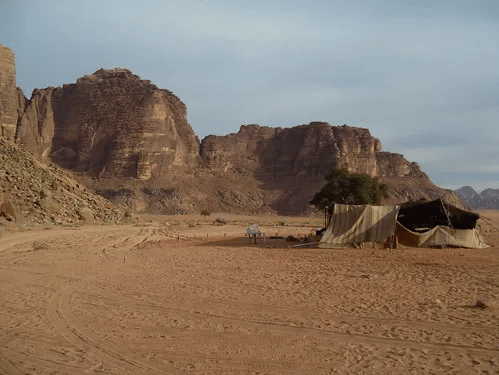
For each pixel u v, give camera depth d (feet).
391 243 96.58
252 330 34.19
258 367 26.66
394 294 47.52
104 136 652.48
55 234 117.60
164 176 613.11
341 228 99.60
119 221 188.34
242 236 145.38
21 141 636.48
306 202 583.58
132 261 74.84
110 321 36.17
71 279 55.72
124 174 609.01
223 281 55.47
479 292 48.42
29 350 28.86
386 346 30.53
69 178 208.23
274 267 68.49
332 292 48.65
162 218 356.18
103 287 50.60
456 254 86.22
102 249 92.43
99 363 26.91
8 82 490.90
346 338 32.27
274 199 624.59
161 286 51.65
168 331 33.71
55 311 39.17
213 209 574.56
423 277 58.44
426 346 30.45
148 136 633.61
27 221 134.51
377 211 99.45
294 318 37.65
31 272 60.85
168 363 27.12
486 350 29.60
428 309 40.68
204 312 39.55
